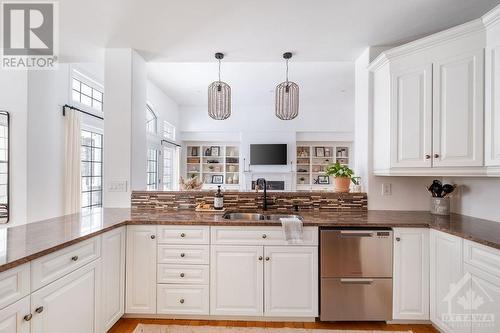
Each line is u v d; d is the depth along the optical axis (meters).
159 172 5.37
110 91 2.58
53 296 1.34
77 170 3.14
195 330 1.96
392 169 2.18
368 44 2.49
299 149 7.21
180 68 4.20
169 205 2.60
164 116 5.64
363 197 2.56
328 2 1.88
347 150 7.17
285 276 2.03
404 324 2.03
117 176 2.59
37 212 2.66
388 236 1.99
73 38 2.38
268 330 1.97
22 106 2.54
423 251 1.97
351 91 5.42
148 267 2.06
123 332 1.94
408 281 1.98
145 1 1.87
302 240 2.01
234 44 2.50
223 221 2.03
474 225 1.88
